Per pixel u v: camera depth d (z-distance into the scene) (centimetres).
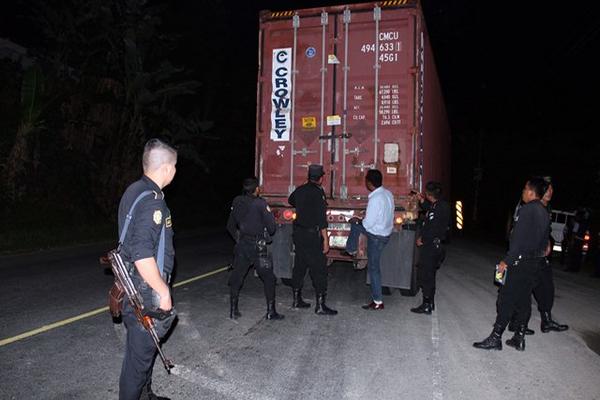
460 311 754
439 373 499
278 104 838
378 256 745
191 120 2009
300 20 828
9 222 1534
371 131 796
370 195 742
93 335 584
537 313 782
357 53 805
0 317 652
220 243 1683
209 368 497
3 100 1798
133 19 1811
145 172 344
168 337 593
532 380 488
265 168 841
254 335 608
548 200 663
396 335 622
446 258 1420
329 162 811
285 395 438
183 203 2983
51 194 1761
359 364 518
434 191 727
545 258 633
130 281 324
